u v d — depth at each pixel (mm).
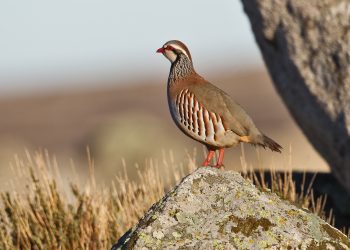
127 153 32375
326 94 13375
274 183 13742
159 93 134375
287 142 32062
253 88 127875
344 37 12906
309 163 24391
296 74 13844
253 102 102000
